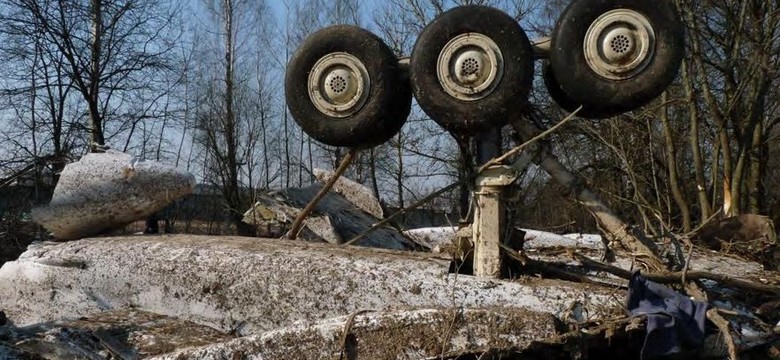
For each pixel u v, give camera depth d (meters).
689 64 10.41
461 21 2.92
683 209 10.63
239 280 3.23
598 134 10.38
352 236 4.64
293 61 3.22
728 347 2.52
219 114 17.12
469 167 3.15
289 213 4.69
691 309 2.61
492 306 2.66
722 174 11.92
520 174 3.00
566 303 2.74
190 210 16.83
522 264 3.03
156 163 4.23
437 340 2.50
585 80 2.87
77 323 3.22
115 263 3.55
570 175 3.09
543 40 3.07
